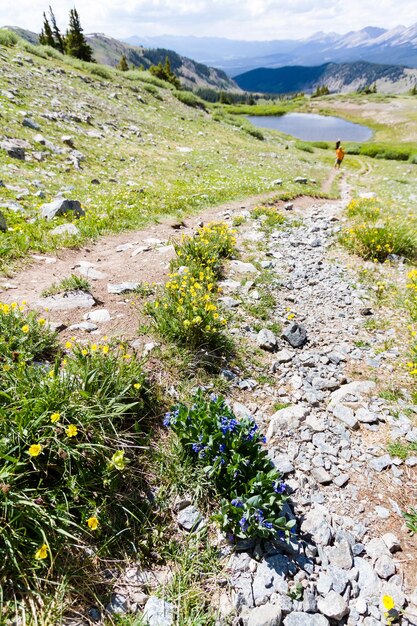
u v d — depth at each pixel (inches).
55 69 1346.0
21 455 124.5
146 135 1163.9
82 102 1143.0
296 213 606.9
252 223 518.3
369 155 2086.6
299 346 258.1
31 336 191.0
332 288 346.0
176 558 126.1
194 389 194.7
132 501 136.6
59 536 117.3
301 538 137.4
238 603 115.8
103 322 230.7
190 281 275.7
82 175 665.6
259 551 129.9
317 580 125.6
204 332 219.0
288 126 3565.5
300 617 113.6
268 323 276.8
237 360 227.1
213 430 151.0
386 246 407.8
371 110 4180.6
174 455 154.2
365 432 190.4
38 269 302.5
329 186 1058.7
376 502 155.6
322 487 160.1
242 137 1716.3
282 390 214.1
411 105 4025.6
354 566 131.3
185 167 932.6
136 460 149.6
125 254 360.8
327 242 459.8
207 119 1804.9
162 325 221.1
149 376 189.5
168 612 111.7
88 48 2556.6
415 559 135.4
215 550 129.3
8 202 436.5
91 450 133.0
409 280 366.0
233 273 346.0
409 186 1127.6
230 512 133.6
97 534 124.0
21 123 765.9
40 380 146.1
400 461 173.9
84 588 112.0
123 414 158.9
